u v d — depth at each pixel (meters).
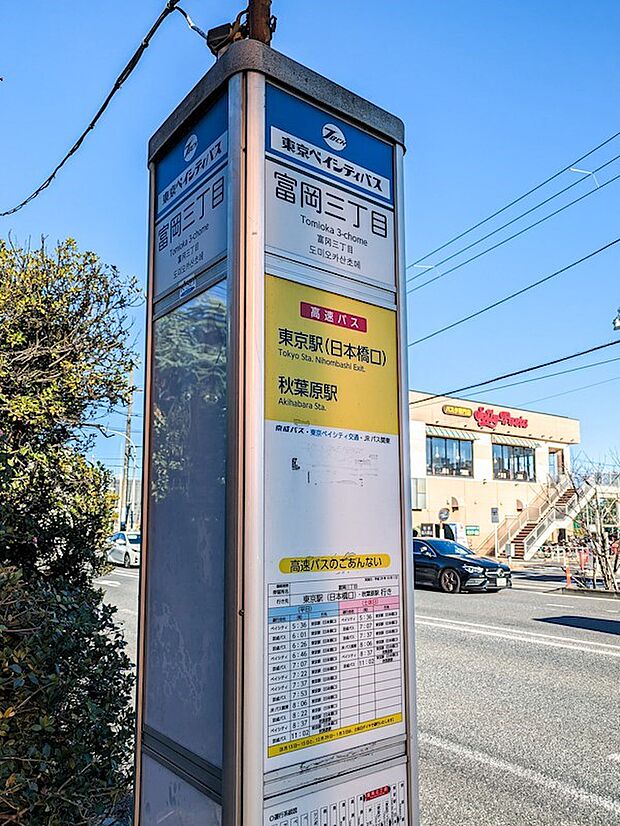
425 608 13.51
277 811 2.04
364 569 2.36
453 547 18.20
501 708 6.38
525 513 31.98
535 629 10.81
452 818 4.08
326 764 2.17
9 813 2.72
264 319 2.21
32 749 2.76
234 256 2.23
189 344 2.51
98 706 3.18
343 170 2.53
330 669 2.22
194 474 2.40
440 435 31.33
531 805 4.27
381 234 2.62
